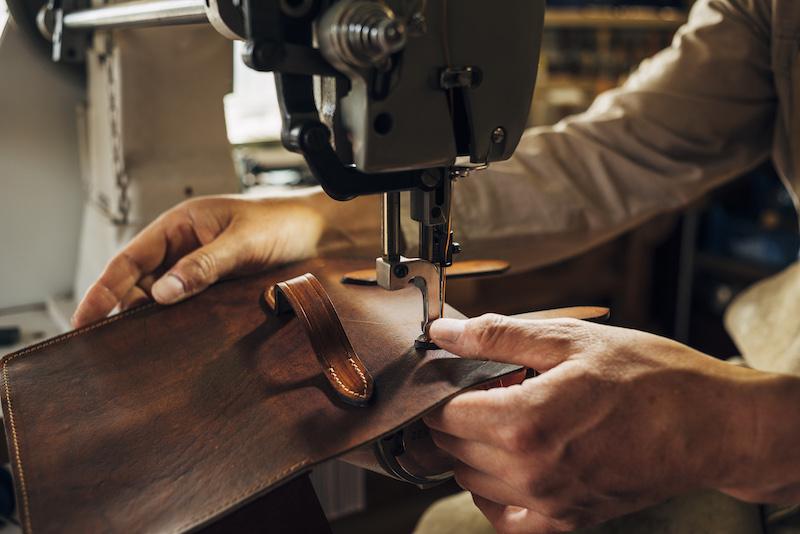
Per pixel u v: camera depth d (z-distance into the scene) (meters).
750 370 0.54
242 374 0.61
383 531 1.71
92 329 0.70
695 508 0.77
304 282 0.61
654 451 0.50
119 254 0.77
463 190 0.90
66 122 1.21
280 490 0.58
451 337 0.56
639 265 2.35
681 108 0.96
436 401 0.53
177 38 1.01
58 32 1.04
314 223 0.83
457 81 0.53
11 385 0.64
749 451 0.50
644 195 0.97
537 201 0.93
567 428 0.49
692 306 2.54
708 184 0.99
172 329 0.69
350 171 0.54
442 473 0.61
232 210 0.79
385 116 0.51
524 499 0.54
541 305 2.20
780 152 0.95
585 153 0.98
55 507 0.51
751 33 0.94
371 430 0.51
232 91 1.10
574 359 0.52
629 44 2.34
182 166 1.06
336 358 0.58
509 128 0.59
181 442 0.55
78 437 0.57
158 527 0.47
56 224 1.26
